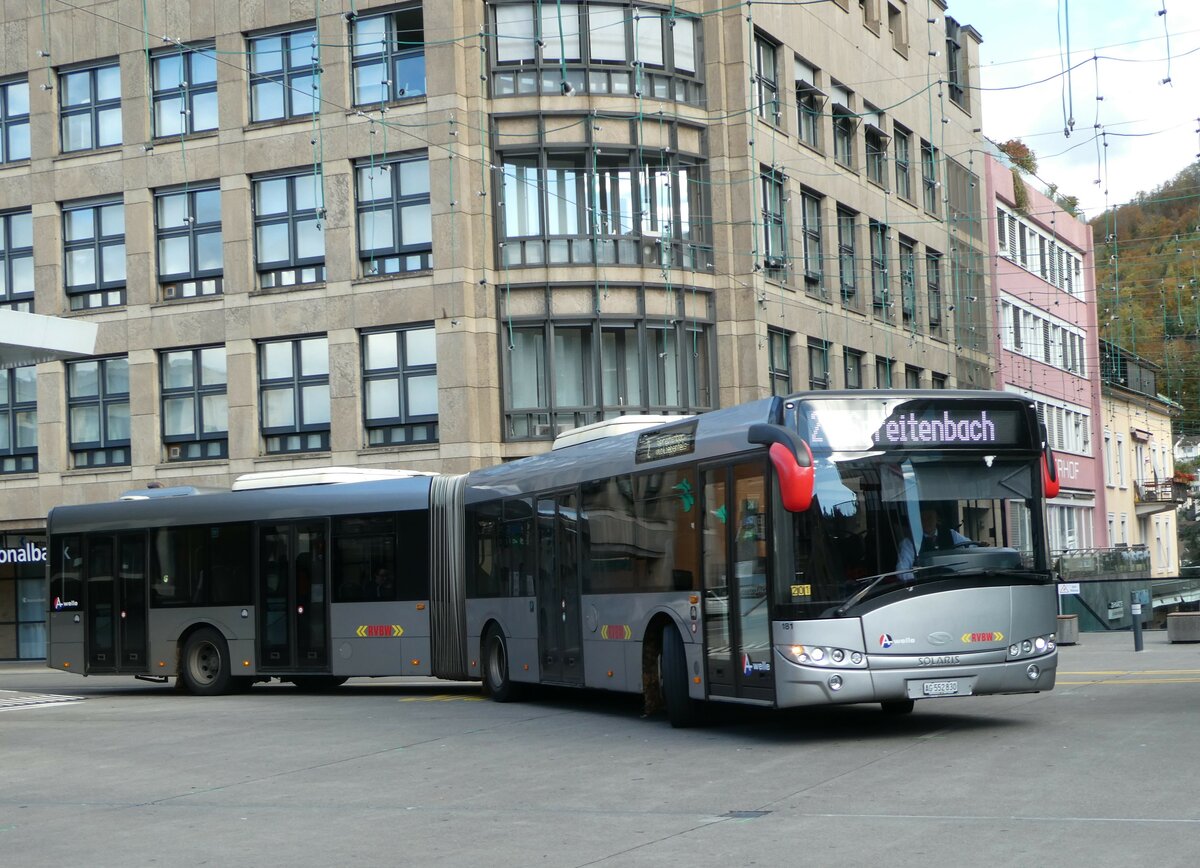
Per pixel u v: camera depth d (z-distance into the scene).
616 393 35.00
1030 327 60.91
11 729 19.95
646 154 35.50
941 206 51.25
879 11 47.03
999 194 57.84
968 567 14.77
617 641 18.41
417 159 35.19
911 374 48.34
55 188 38.97
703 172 36.53
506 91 35.03
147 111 38.06
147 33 38.09
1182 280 48.34
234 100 37.03
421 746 16.12
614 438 18.84
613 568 18.53
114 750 16.91
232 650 25.59
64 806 12.66
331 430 35.81
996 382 55.75
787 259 38.94
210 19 37.34
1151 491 72.12
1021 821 9.85
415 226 35.25
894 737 14.96
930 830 9.68
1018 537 15.05
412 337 35.28
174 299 37.72
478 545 22.69
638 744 15.58
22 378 39.72
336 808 11.86
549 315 34.62
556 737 16.61
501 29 35.16
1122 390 71.12
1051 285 63.66
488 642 22.31
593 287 34.81
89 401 38.97
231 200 37.00
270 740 17.33
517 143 34.91
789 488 14.12
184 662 26.08
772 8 38.78
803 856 9.02
